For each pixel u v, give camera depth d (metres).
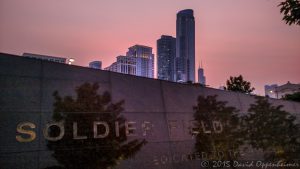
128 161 9.44
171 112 11.22
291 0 8.60
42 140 7.88
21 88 7.84
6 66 7.73
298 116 17.61
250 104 14.90
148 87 10.73
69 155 8.23
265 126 15.14
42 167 7.75
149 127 10.31
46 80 8.30
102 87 9.40
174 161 10.72
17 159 7.44
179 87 11.84
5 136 7.38
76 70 8.95
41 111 8.03
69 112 8.52
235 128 13.60
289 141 16.16
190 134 11.61
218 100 13.34
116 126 9.41
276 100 16.47
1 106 7.47
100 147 8.88
